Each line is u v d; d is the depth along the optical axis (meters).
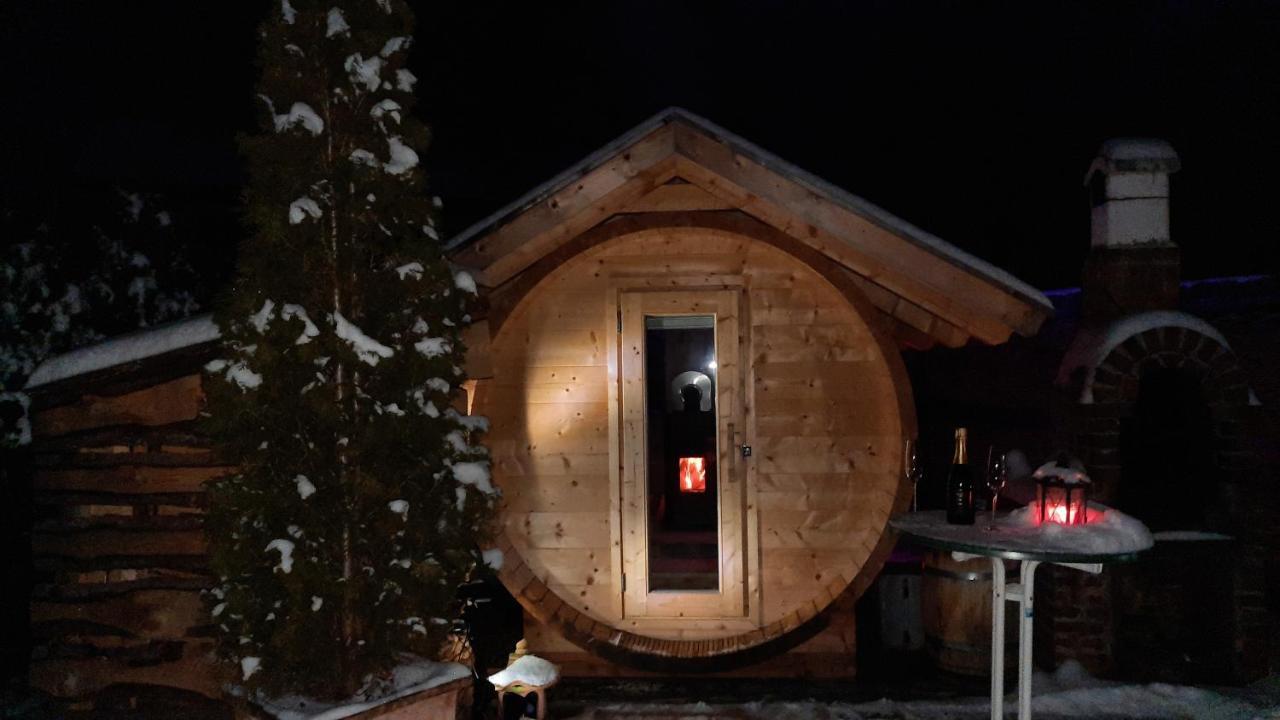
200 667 4.22
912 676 5.46
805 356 5.52
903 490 5.20
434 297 3.50
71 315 5.95
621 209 5.44
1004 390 8.71
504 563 5.41
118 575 4.29
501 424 5.66
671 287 5.58
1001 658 3.83
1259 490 5.15
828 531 5.50
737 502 5.55
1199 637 5.54
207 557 4.23
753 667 5.47
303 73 3.35
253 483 3.19
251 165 3.33
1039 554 3.36
